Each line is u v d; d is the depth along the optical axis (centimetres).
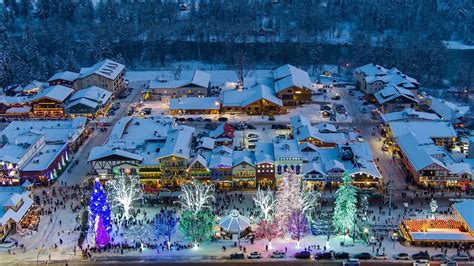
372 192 13575
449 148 16300
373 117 19512
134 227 11719
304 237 11756
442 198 13412
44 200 13625
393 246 11350
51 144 16250
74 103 19675
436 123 16712
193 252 11300
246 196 13750
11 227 12188
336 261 10888
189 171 14025
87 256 11150
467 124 18600
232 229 11612
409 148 15012
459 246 11250
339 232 11750
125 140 15700
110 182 12862
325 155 14912
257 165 13938
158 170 14188
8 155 14475
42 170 14325
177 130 16100
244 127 18300
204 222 11462
